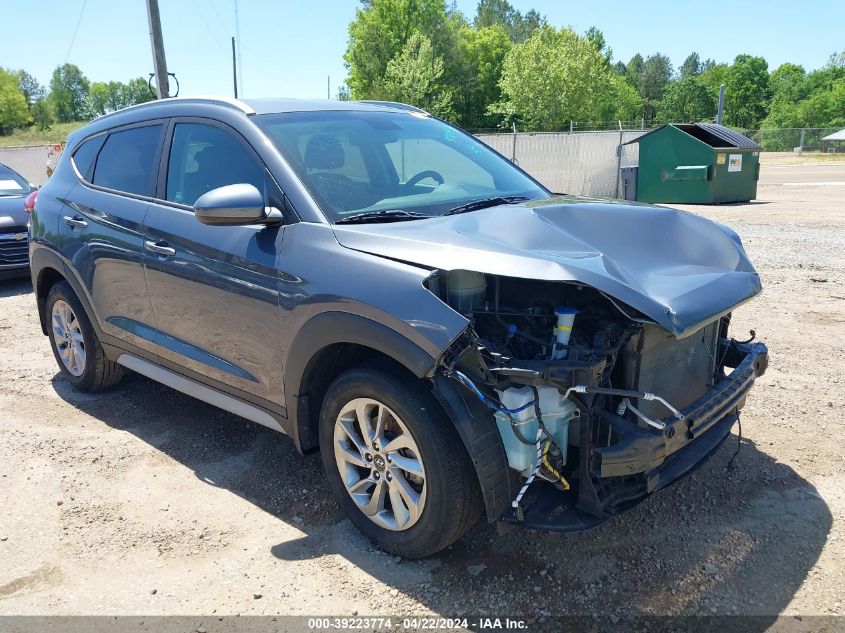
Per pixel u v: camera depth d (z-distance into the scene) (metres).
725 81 93.81
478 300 2.67
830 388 4.61
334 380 3.02
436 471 2.63
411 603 2.69
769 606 2.62
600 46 78.31
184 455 3.99
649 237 2.98
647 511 3.27
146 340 4.03
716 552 2.95
